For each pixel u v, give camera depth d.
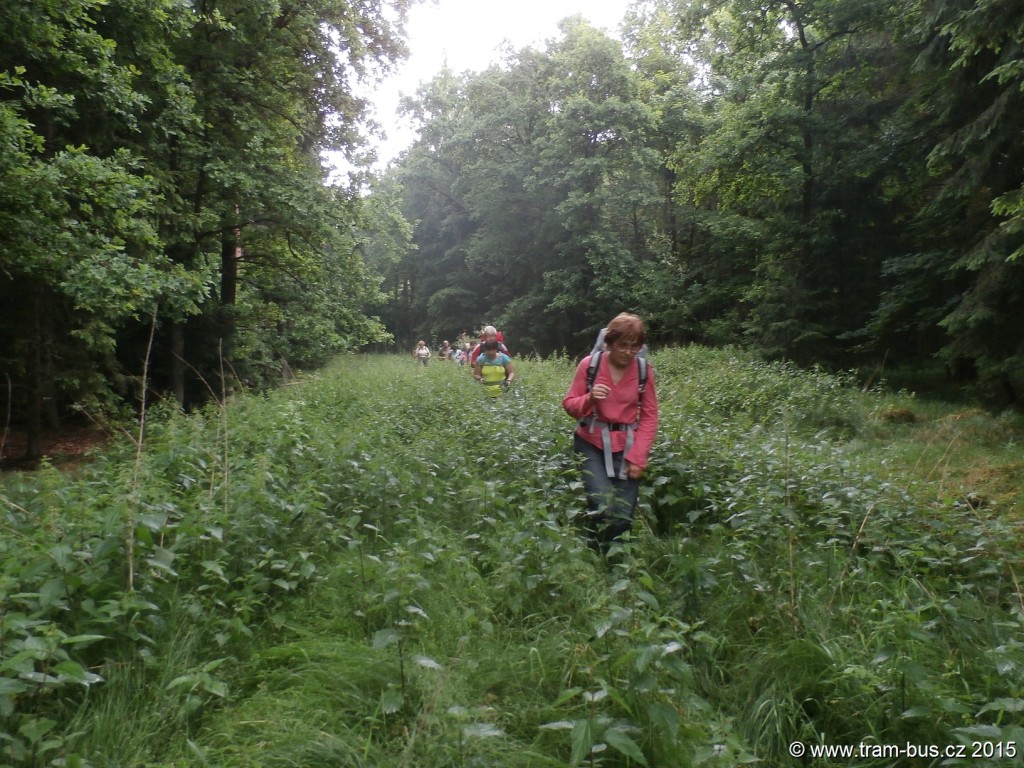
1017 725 2.53
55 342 11.51
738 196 24.30
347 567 3.91
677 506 5.18
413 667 2.99
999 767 2.38
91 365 11.64
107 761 2.46
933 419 11.76
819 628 3.34
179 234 14.16
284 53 16.45
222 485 4.39
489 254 40.94
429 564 3.97
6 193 8.09
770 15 21.84
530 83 38.31
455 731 2.54
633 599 3.29
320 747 2.55
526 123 38.62
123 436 7.21
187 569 3.60
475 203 40.12
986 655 3.02
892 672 2.83
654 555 4.41
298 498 4.46
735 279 31.19
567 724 2.48
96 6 9.30
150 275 9.52
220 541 3.77
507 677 3.09
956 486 6.39
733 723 2.87
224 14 14.86
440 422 7.88
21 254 8.71
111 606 3.01
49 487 4.43
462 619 3.43
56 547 3.17
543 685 3.06
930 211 15.73
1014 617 3.54
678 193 35.28
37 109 10.02
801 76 20.98
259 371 17.27
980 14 10.73
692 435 6.38
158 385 15.48
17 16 8.38
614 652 2.98
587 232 35.78
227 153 14.88
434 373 16.36
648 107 33.97
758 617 3.48
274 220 16.34
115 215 9.40
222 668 3.08
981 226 14.20
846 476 5.51
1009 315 12.71
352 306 20.00
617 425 4.56
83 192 9.02
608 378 4.57
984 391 13.40
